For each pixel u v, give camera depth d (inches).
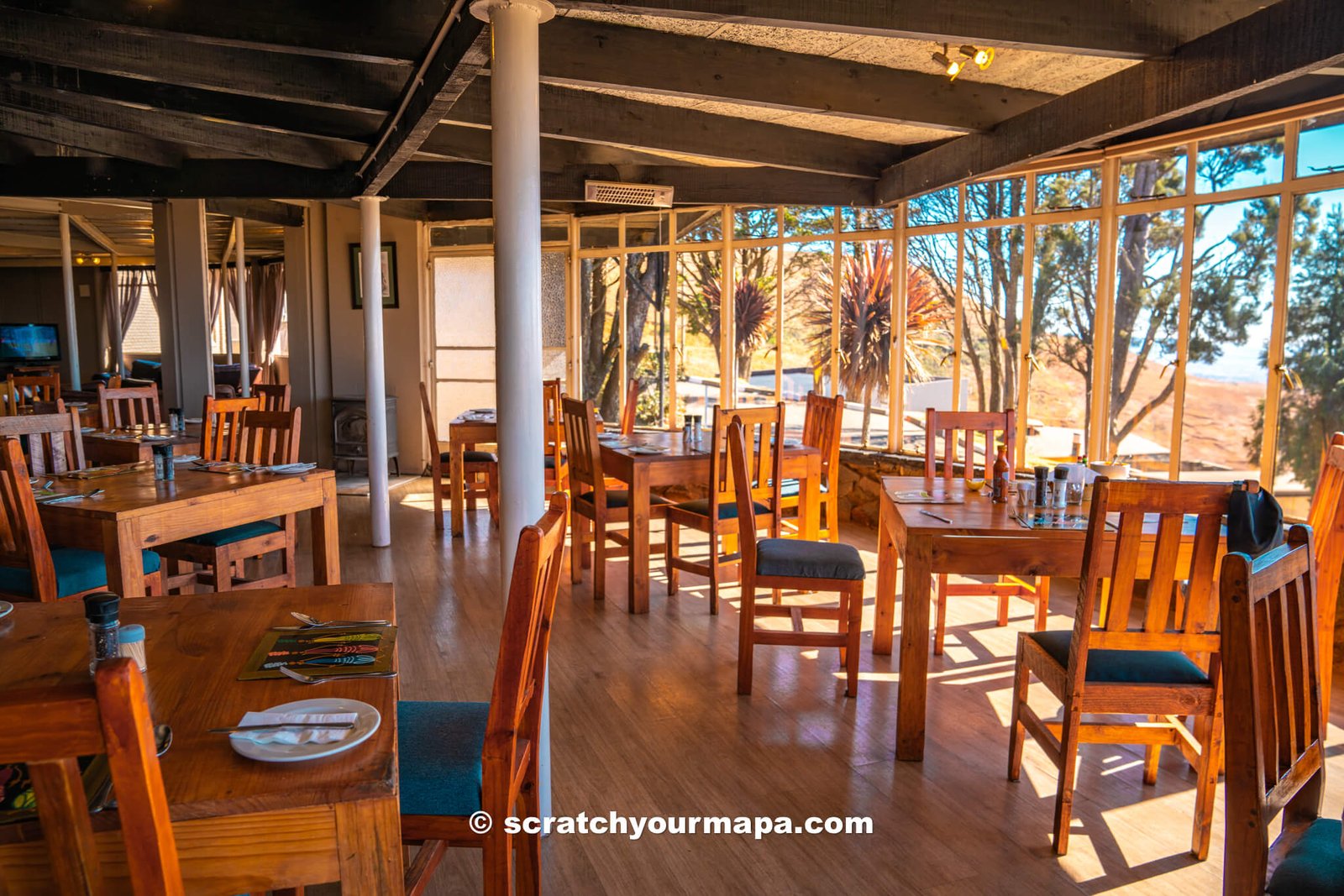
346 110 183.2
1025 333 204.5
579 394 297.0
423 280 326.3
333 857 46.7
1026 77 155.0
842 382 248.1
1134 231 181.5
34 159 225.3
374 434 217.6
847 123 186.2
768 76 144.3
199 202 283.7
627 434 214.7
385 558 210.4
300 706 54.4
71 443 160.9
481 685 132.3
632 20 132.3
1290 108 148.7
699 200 231.3
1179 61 118.3
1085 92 138.8
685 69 139.0
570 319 295.3
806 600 179.9
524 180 92.7
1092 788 104.7
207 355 289.1
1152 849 91.6
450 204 317.4
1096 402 190.4
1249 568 56.0
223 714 54.5
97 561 122.1
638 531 169.8
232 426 164.4
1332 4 94.6
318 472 142.6
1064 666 94.0
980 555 108.2
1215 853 90.7
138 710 33.9
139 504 115.3
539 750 82.2
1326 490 98.1
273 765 48.3
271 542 145.9
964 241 217.0
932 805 100.0
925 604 108.8
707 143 186.9
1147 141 174.2
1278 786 61.2
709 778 106.0
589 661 144.5
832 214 243.3
